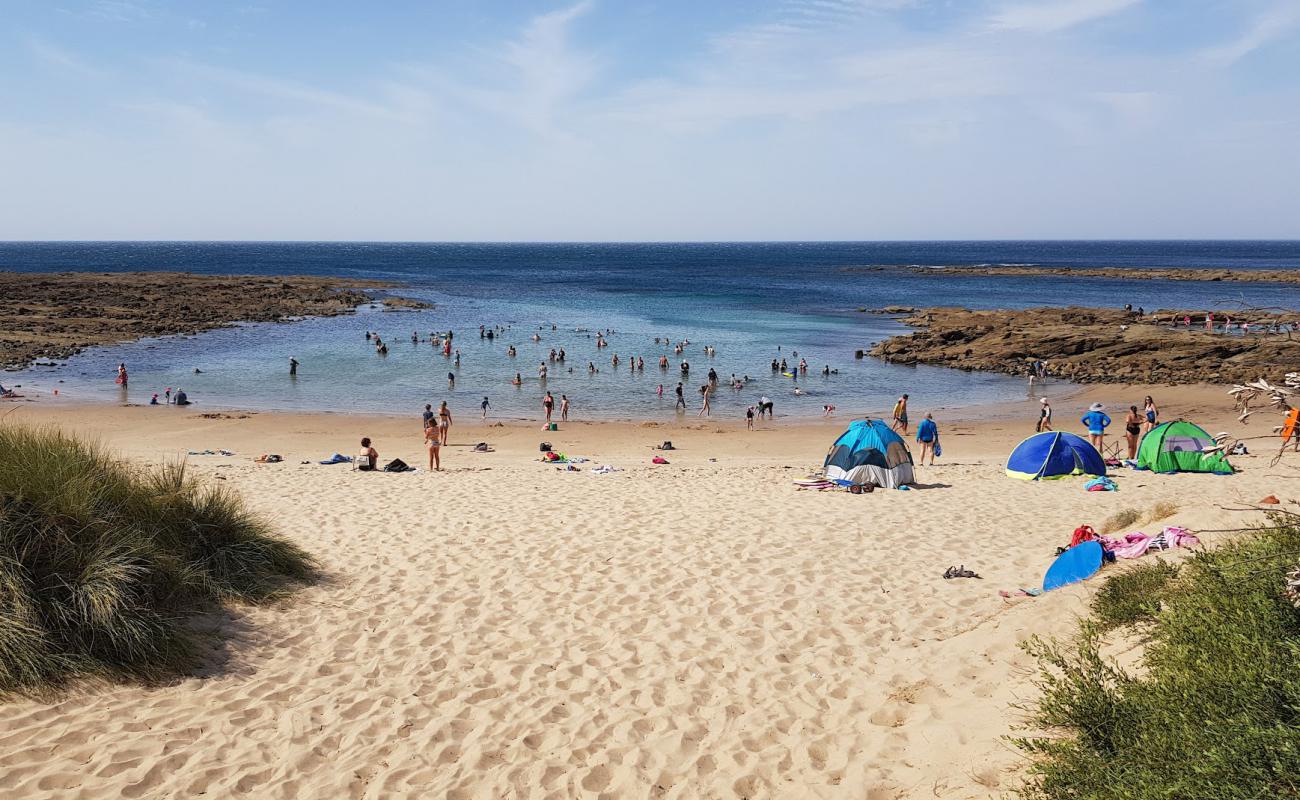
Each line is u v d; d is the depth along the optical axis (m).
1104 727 4.77
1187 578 6.62
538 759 5.70
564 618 8.27
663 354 48.34
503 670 7.08
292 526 11.34
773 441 26.88
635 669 7.16
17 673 5.90
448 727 6.08
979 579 9.49
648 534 11.28
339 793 5.22
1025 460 17.27
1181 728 4.20
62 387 34.72
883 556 10.43
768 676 7.03
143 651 6.41
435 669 7.05
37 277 82.50
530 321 64.88
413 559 9.93
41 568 6.48
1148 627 6.14
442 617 8.17
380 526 11.47
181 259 184.50
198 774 5.27
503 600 8.70
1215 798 3.61
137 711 5.90
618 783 5.46
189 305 66.06
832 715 6.34
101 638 6.34
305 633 7.58
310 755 5.61
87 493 7.16
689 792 5.36
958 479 17.06
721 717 6.33
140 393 34.09
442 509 12.68
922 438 19.92
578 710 6.42
